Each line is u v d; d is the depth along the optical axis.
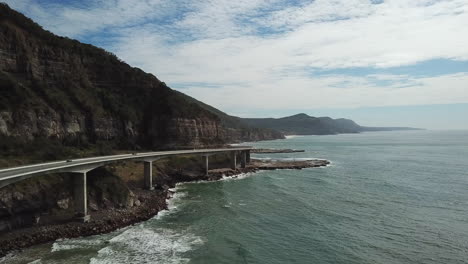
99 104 104.62
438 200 66.19
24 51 85.75
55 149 71.06
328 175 101.75
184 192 75.81
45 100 83.81
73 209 51.69
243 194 73.31
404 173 104.25
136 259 37.62
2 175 40.12
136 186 75.94
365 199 67.56
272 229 48.78
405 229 48.34
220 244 42.72
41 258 37.12
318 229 48.69
